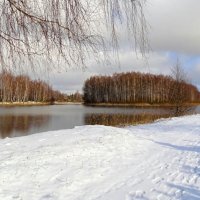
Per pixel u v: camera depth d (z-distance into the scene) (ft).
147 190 21.12
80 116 118.52
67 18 10.27
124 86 237.66
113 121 91.09
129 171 26.04
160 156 32.94
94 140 35.24
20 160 24.95
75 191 20.56
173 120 83.87
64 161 26.25
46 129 78.07
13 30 10.56
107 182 22.80
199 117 97.50
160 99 220.23
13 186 19.93
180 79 118.93
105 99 256.52
